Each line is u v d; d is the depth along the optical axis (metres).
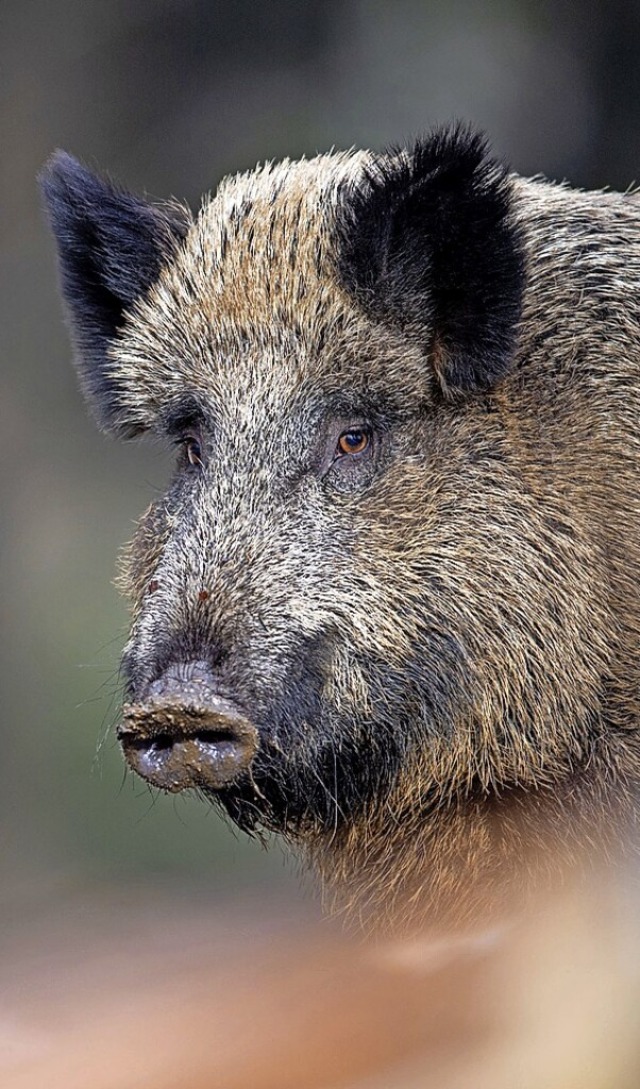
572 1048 6.23
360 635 11.74
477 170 11.89
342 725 11.75
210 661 10.98
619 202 13.56
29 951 5.90
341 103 36.41
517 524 12.20
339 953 5.36
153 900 8.62
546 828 12.33
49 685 32.12
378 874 13.02
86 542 34.75
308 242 12.38
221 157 36.78
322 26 37.31
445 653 12.12
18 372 35.53
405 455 12.23
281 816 12.52
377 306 12.20
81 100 37.31
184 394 12.60
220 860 27.56
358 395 12.16
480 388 12.28
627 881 12.01
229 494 11.78
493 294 11.92
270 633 11.27
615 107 36.75
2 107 36.38
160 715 10.63
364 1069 4.49
